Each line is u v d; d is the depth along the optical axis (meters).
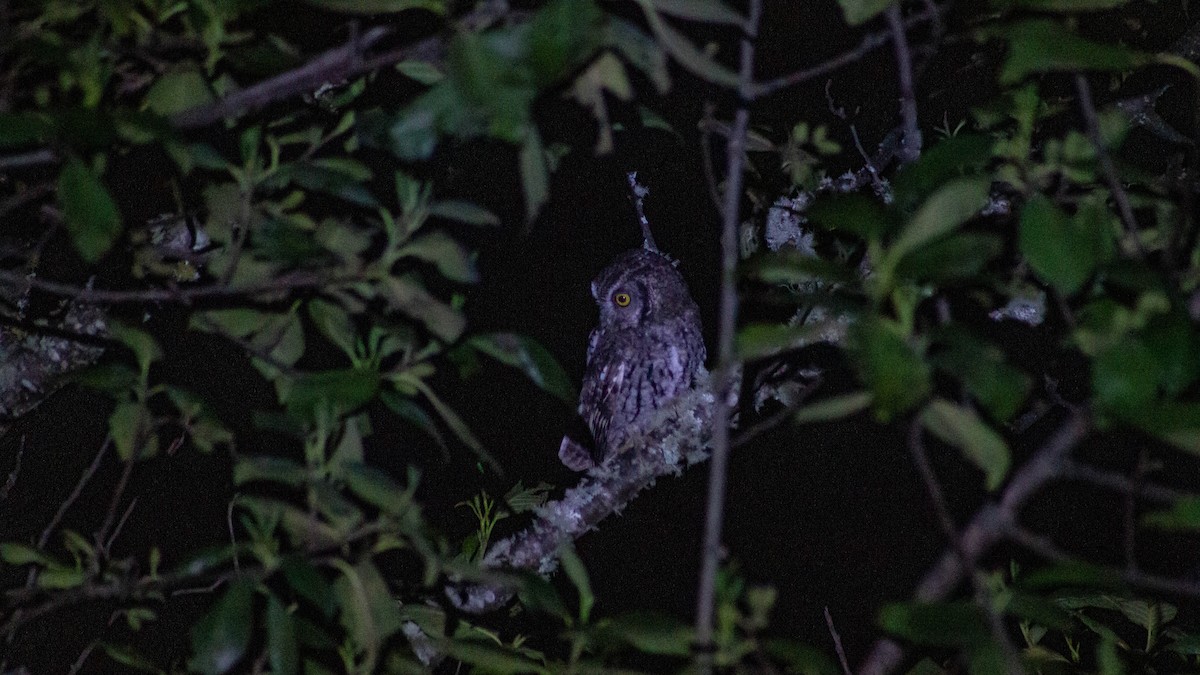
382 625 1.89
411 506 1.85
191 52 2.12
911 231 1.41
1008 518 1.61
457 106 1.63
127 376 1.98
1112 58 1.45
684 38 1.61
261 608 2.47
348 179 1.89
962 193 1.41
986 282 1.58
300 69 1.79
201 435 2.00
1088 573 1.53
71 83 1.81
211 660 1.67
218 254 2.26
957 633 1.48
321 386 1.81
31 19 2.06
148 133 1.65
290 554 1.77
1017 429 2.68
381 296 2.15
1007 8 1.65
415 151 1.64
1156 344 1.44
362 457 1.95
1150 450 1.57
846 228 1.47
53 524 2.23
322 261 1.85
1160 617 2.53
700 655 1.51
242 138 1.92
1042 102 2.65
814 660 1.56
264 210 2.05
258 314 2.04
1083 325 1.51
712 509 1.49
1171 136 2.65
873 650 2.03
